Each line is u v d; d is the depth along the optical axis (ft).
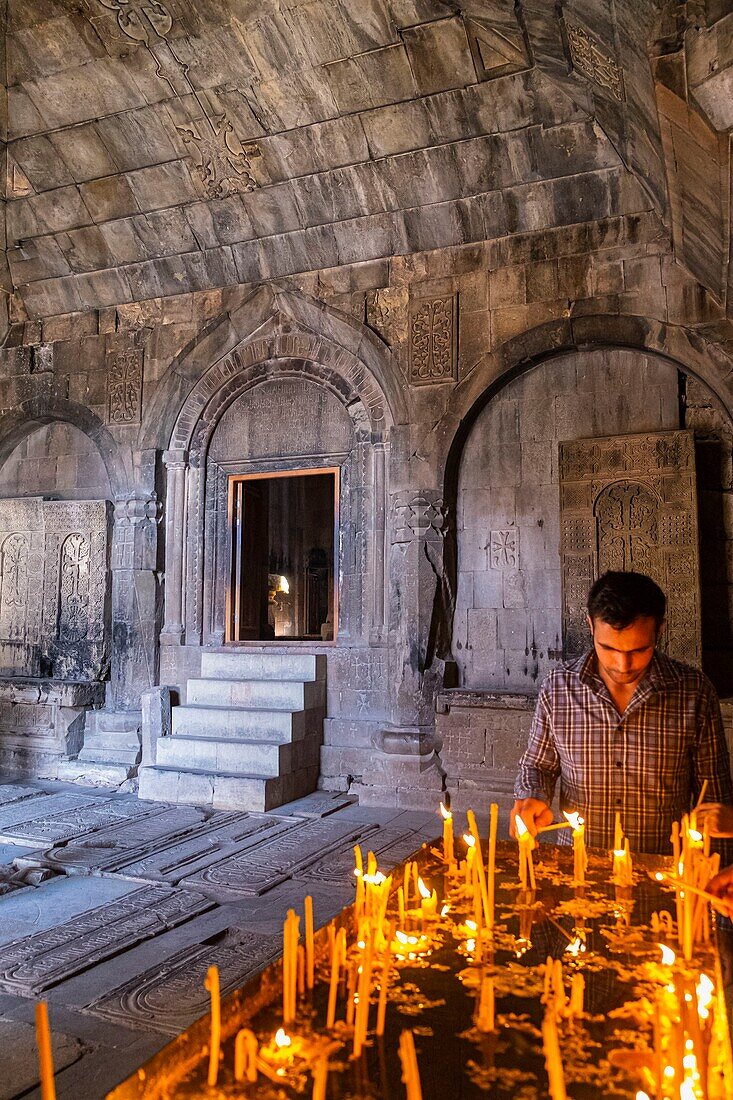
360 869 6.30
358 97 25.31
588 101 21.90
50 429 34.58
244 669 29.12
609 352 25.88
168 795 26.09
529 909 6.84
